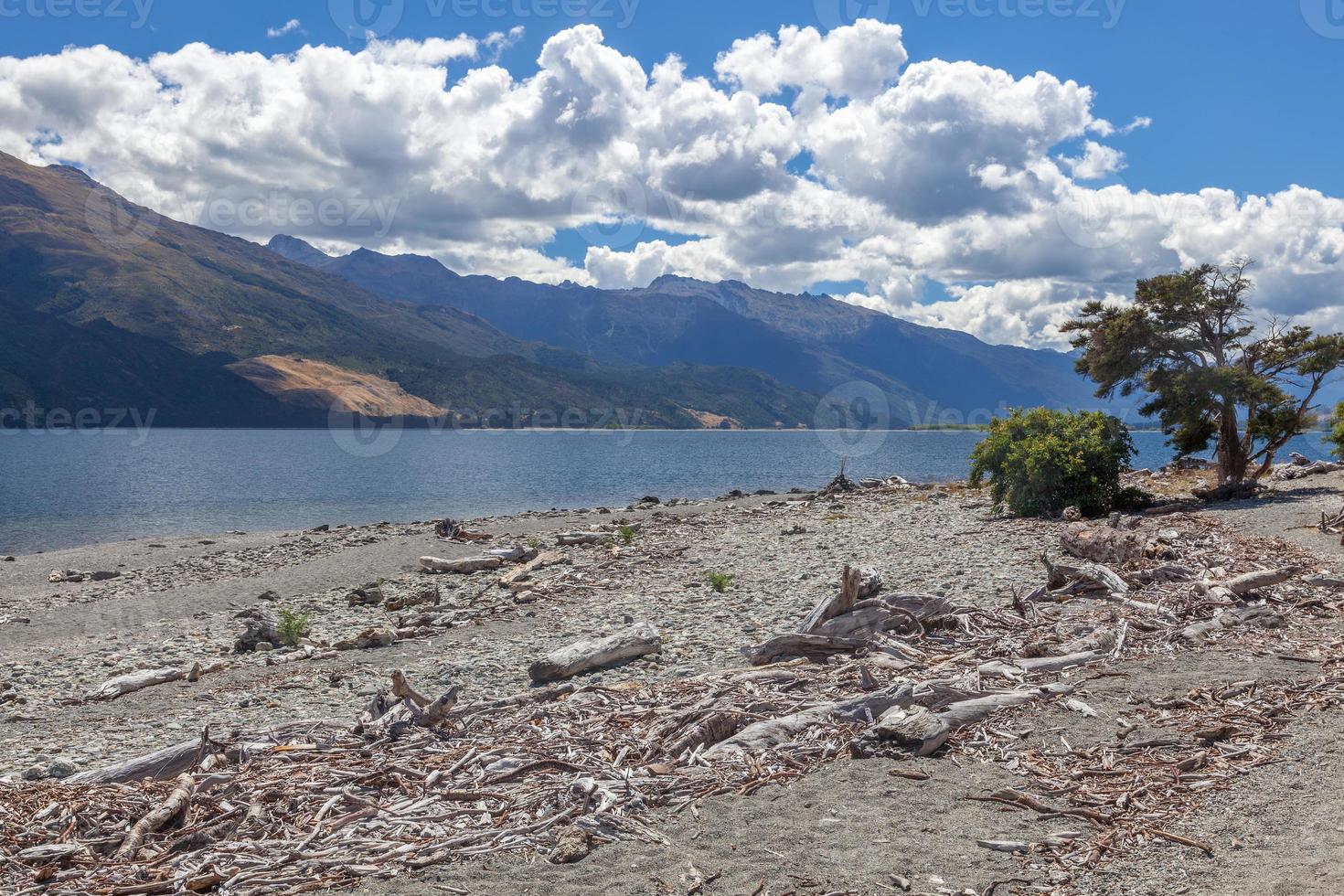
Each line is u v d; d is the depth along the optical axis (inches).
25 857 218.8
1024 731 299.9
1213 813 231.6
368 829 236.4
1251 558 604.7
